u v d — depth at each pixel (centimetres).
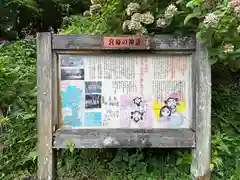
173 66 221
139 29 221
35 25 641
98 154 249
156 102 222
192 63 221
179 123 223
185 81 222
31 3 564
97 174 234
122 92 220
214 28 201
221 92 279
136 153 239
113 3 247
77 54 216
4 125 258
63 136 215
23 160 240
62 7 622
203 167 218
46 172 216
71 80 217
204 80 217
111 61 218
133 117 221
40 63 213
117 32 246
